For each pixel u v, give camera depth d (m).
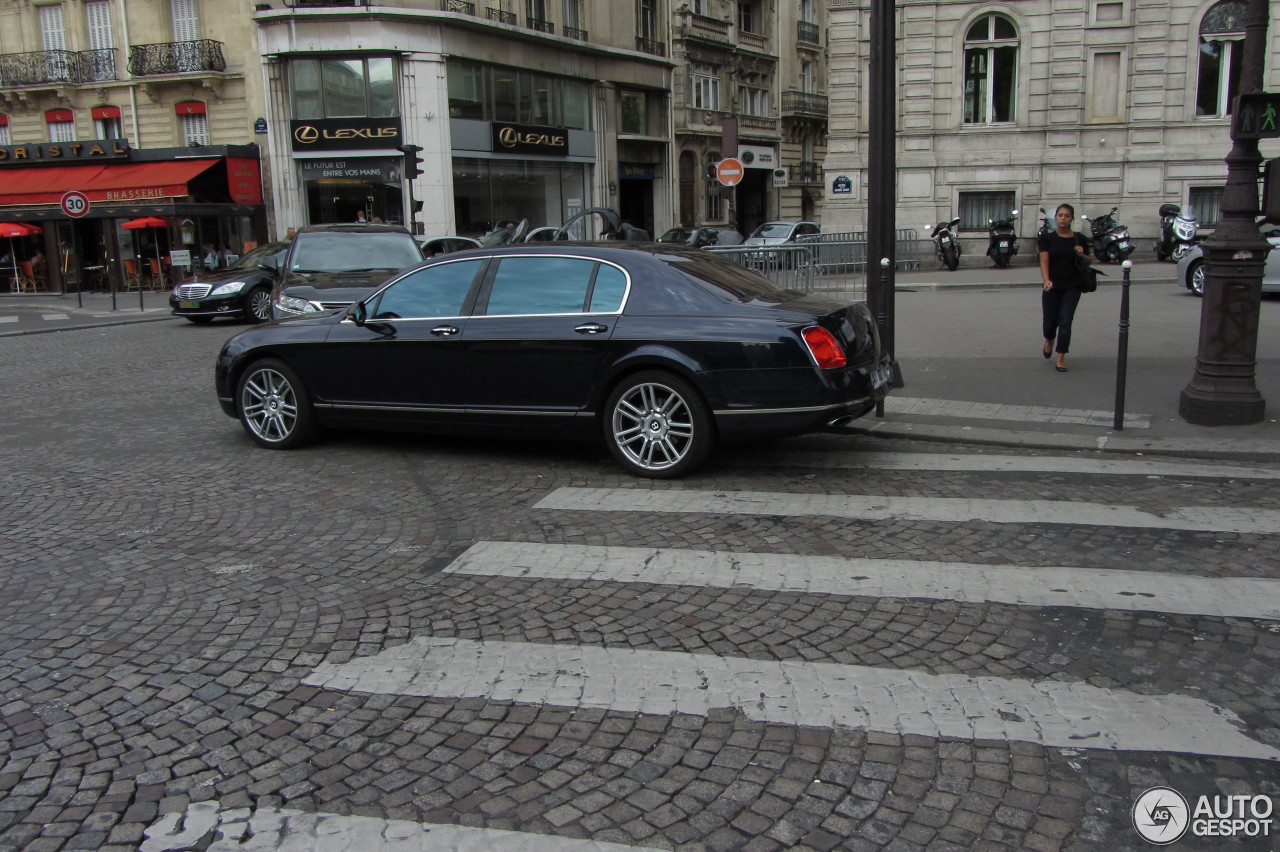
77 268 24.92
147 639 4.20
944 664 3.81
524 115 33.44
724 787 3.05
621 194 39.94
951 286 19.56
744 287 6.74
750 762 3.17
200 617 4.42
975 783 3.04
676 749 3.26
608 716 3.48
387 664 3.91
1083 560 4.89
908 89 25.64
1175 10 24.03
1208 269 7.60
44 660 4.02
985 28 25.20
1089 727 3.34
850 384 6.22
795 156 51.62
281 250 20.22
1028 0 24.69
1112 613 4.25
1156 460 7.00
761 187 49.66
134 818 2.94
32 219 29.91
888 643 4.00
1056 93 24.95
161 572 5.02
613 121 37.69
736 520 5.67
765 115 48.88
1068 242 9.86
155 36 30.73
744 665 3.83
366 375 7.39
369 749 3.30
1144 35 24.28
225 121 30.77
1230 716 3.39
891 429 7.85
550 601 4.52
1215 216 24.89
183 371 12.29
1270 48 23.78
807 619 4.25
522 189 33.62
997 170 25.53
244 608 4.51
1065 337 9.84
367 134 29.28
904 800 2.96
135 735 3.42
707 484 6.47
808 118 51.31
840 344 6.24
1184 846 2.74
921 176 25.91
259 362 7.75
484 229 31.94
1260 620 4.14
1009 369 10.08
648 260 6.72
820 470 6.81
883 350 7.12
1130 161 24.77
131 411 9.66
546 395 6.79
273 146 29.92
